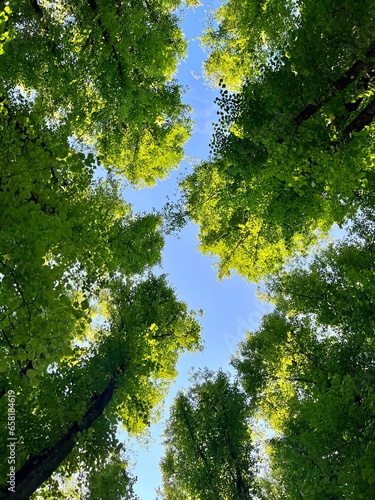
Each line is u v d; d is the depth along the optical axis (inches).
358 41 272.2
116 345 425.4
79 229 349.4
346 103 307.9
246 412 536.4
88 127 502.3
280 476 487.5
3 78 422.6
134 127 560.1
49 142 244.4
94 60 457.4
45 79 463.5
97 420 378.3
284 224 431.8
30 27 448.5
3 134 213.0
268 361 548.1
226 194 488.7
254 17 487.8
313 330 498.6
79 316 178.2
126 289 518.9
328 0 287.0
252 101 365.4
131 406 442.3
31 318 159.9
